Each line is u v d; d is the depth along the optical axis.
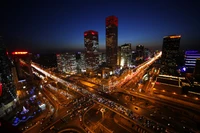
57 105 107.75
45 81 194.88
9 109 98.12
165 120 75.88
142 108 92.25
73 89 147.50
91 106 103.12
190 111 85.19
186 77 153.88
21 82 175.62
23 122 83.81
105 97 118.12
